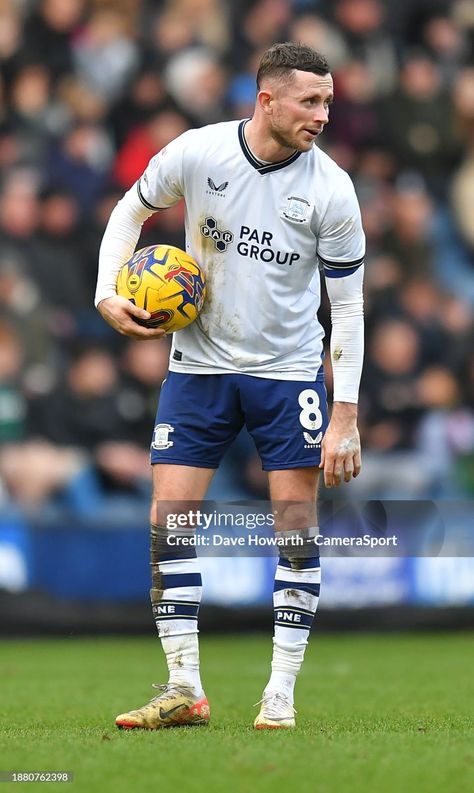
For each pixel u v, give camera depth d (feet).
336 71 140.15
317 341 53.78
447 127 140.97
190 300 51.93
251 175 51.19
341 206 51.21
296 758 42.88
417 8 146.82
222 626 109.19
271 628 110.11
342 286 52.65
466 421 127.13
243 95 134.21
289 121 49.39
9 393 116.26
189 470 53.16
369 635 110.93
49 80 134.72
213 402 53.16
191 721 53.11
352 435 52.90
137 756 43.52
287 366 52.90
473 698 69.46
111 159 130.93
